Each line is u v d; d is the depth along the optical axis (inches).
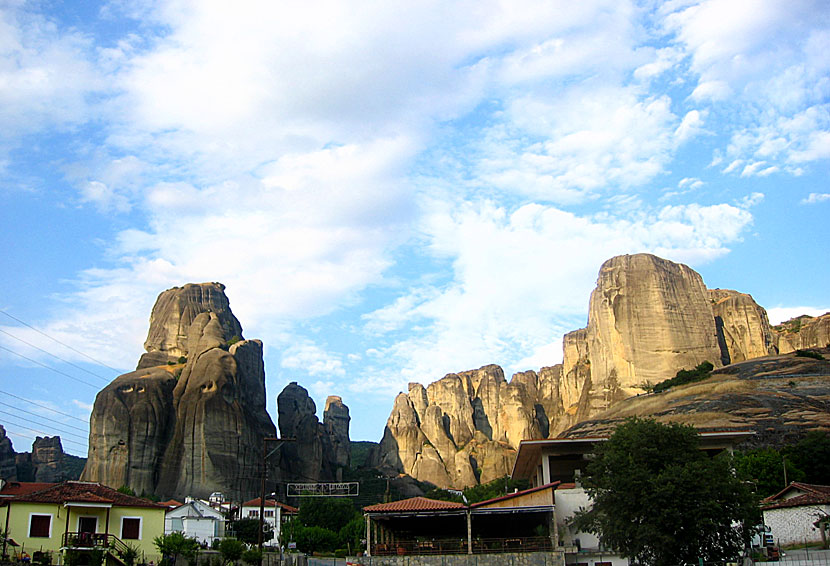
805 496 2546.8
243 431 7150.6
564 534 2519.7
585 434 5994.1
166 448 6939.0
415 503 2657.5
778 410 5152.6
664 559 1952.5
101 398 6939.0
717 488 1982.0
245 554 2401.6
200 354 7706.7
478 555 2423.7
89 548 2176.4
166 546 2257.6
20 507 2242.9
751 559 2014.0
